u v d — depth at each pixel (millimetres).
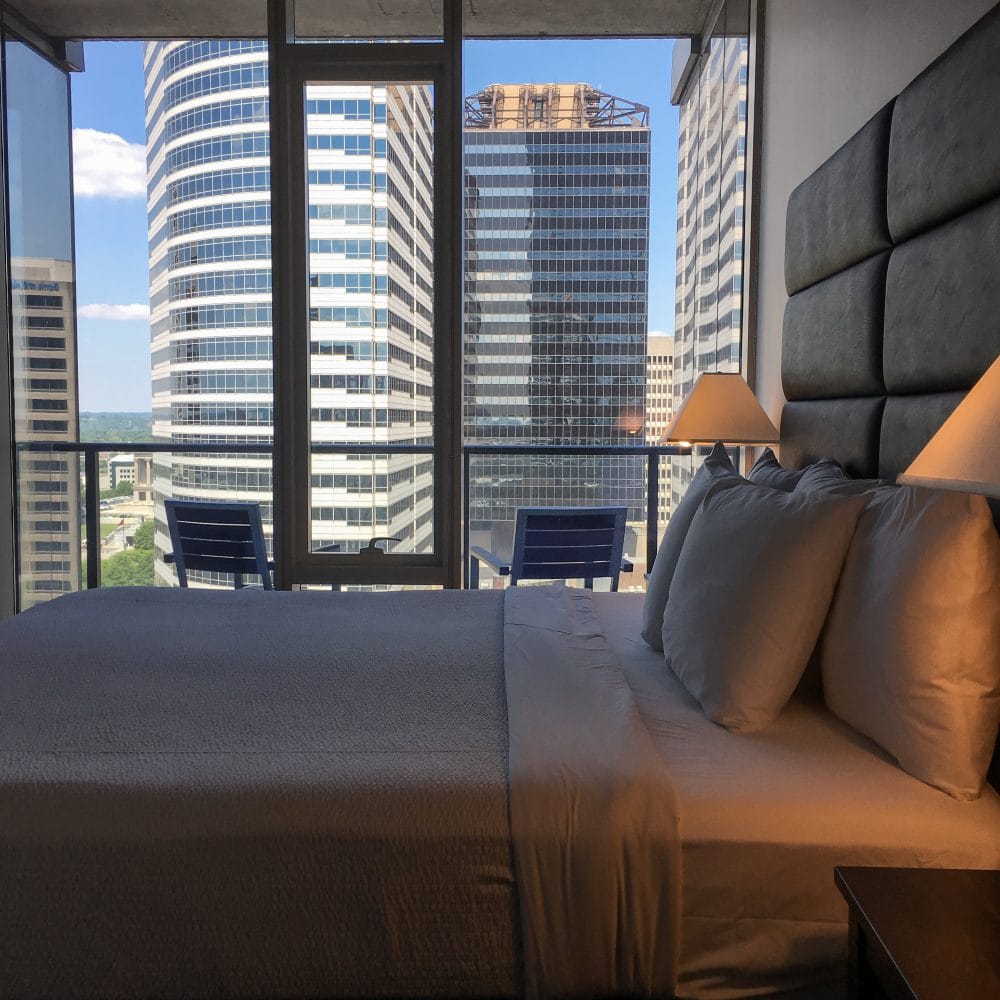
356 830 1134
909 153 1765
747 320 3346
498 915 1143
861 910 933
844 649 1414
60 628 2006
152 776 1192
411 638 1975
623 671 1744
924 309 1684
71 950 1124
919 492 1372
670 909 1120
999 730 1252
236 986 1135
